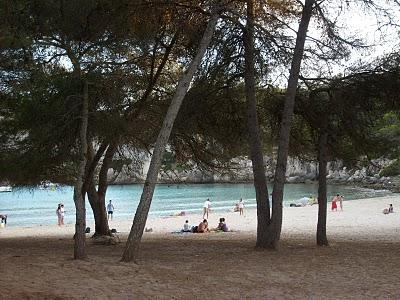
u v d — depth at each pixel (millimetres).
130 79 11547
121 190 84500
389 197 55562
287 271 9312
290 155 16234
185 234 22172
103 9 10328
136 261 9727
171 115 9820
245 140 14781
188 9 11383
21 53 9781
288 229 23703
